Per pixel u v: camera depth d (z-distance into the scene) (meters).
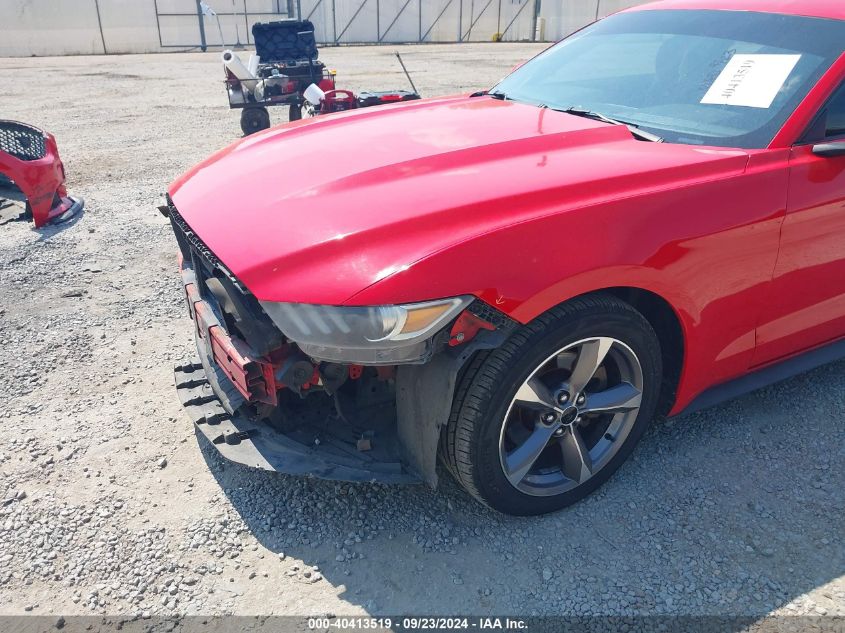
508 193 2.03
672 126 2.67
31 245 5.12
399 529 2.36
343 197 2.13
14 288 4.33
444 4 33.41
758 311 2.50
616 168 2.21
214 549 2.27
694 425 2.90
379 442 2.37
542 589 2.12
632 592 2.10
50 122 10.59
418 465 2.20
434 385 2.01
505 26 35.03
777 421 2.93
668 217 2.14
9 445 2.79
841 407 3.03
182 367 2.87
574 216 2.01
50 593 2.11
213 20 29.58
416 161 2.31
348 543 2.29
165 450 2.78
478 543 2.30
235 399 2.42
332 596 2.09
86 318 3.92
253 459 2.28
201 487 2.56
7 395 3.15
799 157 2.42
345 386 2.52
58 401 3.11
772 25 2.80
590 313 2.08
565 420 2.27
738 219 2.27
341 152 2.52
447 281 1.85
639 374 2.32
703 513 2.42
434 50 27.73
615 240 2.05
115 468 2.67
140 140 9.19
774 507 2.45
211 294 2.54
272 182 2.36
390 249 1.88
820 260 2.56
